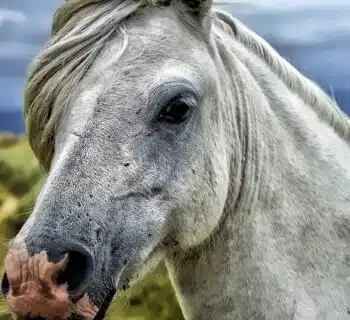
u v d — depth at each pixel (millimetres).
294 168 4832
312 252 4773
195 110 4406
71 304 3922
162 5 4512
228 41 4945
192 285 4840
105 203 4102
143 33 4359
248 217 4758
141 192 4238
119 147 4168
